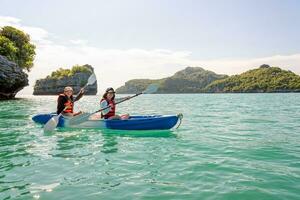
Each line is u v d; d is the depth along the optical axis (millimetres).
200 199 4004
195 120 13984
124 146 7711
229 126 11641
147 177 5004
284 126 11648
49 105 29109
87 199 4062
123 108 24500
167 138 8891
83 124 10977
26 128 11297
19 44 56750
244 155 6508
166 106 27766
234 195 4129
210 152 6855
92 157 6496
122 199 4051
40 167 5703
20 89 47938
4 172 5367
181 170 5383
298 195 4098
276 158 6215
